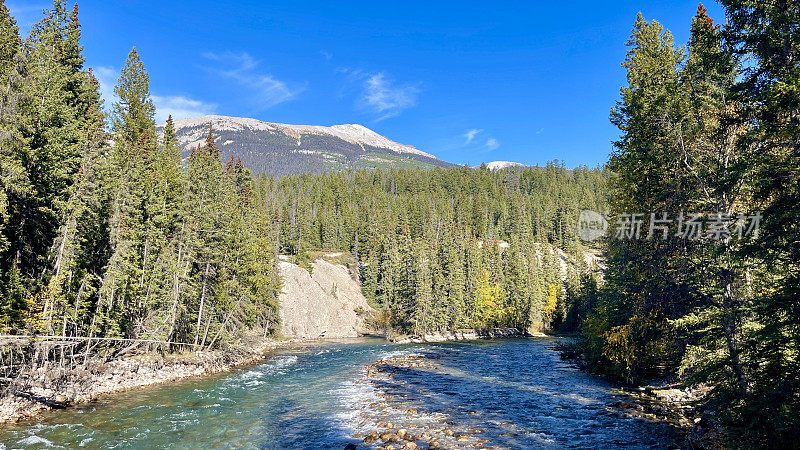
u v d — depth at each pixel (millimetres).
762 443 11125
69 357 28125
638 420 19547
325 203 156125
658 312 22688
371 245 114875
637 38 26594
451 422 20328
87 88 40000
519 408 22953
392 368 38094
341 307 90500
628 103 26031
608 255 31625
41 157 26797
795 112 12367
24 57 28266
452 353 51281
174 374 32656
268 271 65125
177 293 36969
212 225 42500
